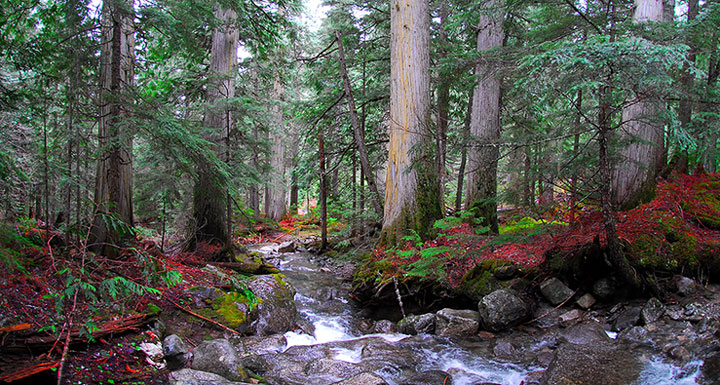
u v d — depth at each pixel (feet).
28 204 25.05
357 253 35.04
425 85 29.50
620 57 13.65
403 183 28.96
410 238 25.04
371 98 39.96
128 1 19.92
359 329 22.18
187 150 20.49
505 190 22.75
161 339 15.64
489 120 33.73
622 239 20.95
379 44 43.19
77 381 11.20
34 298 13.84
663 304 18.43
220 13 32.86
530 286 21.38
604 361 14.52
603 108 16.03
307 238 53.72
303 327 21.17
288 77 62.18
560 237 21.48
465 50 42.47
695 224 23.95
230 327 18.60
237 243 45.44
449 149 24.98
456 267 24.25
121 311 15.33
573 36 30.99
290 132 67.26
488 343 18.56
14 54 19.70
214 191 30.09
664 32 16.24
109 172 21.22
